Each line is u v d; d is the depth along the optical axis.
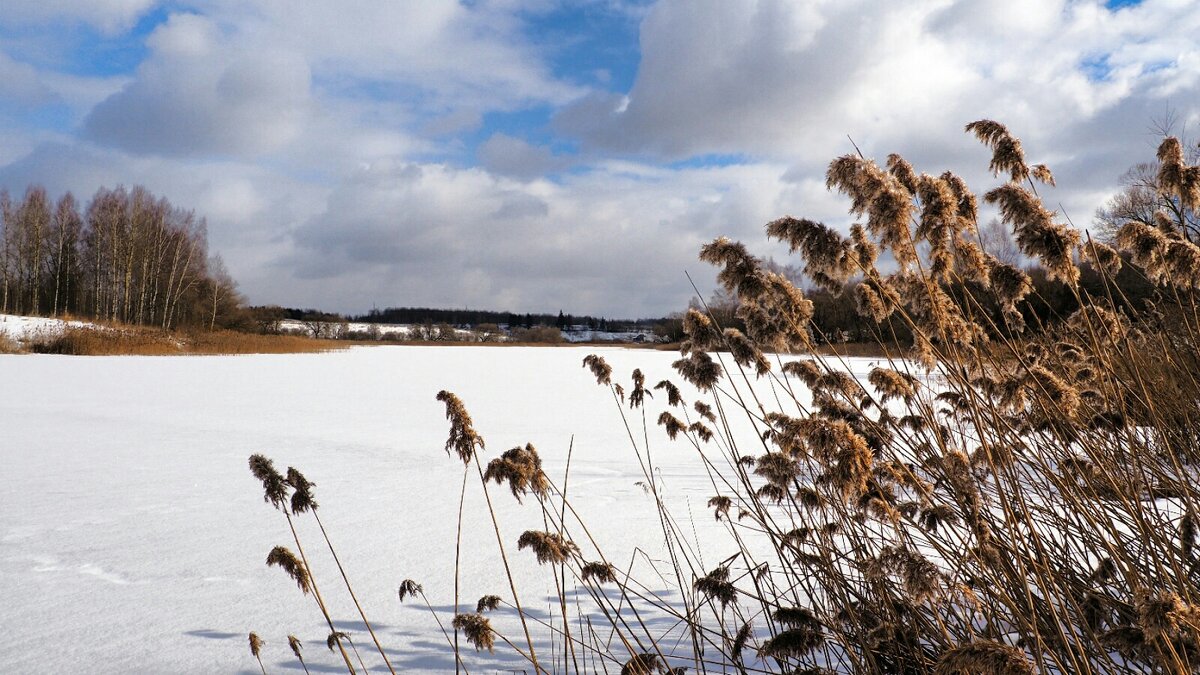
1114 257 3.14
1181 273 2.81
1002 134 2.72
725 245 2.63
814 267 2.45
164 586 3.80
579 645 3.01
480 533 4.84
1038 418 2.76
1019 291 2.48
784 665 2.48
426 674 2.72
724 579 2.63
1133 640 1.73
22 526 5.00
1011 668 1.27
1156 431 2.68
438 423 10.71
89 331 31.41
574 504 5.67
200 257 54.75
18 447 8.29
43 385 15.66
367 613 3.41
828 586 2.55
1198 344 2.88
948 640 2.01
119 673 2.77
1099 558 2.45
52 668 2.81
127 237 51.28
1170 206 3.53
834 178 2.41
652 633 3.14
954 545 2.39
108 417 10.86
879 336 2.98
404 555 4.35
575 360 31.78
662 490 6.21
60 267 50.84
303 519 5.21
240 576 3.95
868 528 2.71
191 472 6.91
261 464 2.27
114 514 5.34
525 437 9.61
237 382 17.47
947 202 2.33
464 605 3.52
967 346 2.74
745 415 11.16
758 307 2.77
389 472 7.04
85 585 3.81
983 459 2.75
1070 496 2.34
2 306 49.62
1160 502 3.37
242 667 2.82
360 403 13.30
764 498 5.54
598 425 10.84
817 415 2.53
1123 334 2.63
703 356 2.79
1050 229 2.39
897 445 2.83
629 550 4.43
